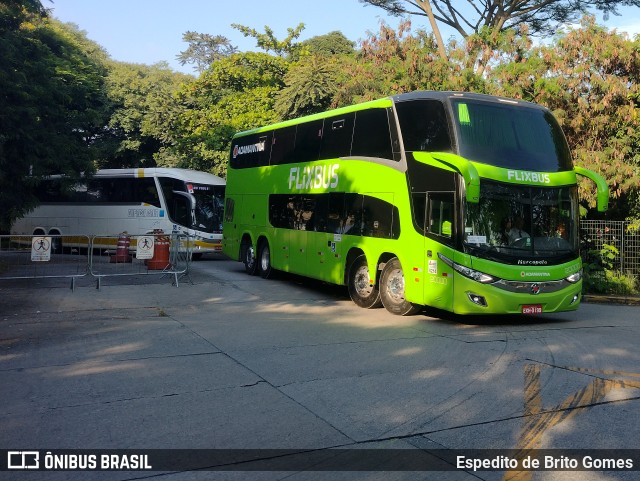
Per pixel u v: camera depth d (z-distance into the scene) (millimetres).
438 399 6250
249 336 9539
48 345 8703
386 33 22406
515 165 10961
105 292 14141
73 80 25891
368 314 12125
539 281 10734
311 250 15016
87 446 4961
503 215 10734
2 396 6270
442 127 11086
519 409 5938
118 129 34625
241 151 19422
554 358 8148
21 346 8617
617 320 11977
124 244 15828
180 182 23844
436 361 7941
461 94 11250
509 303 10539
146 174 24781
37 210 27422
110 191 25625
